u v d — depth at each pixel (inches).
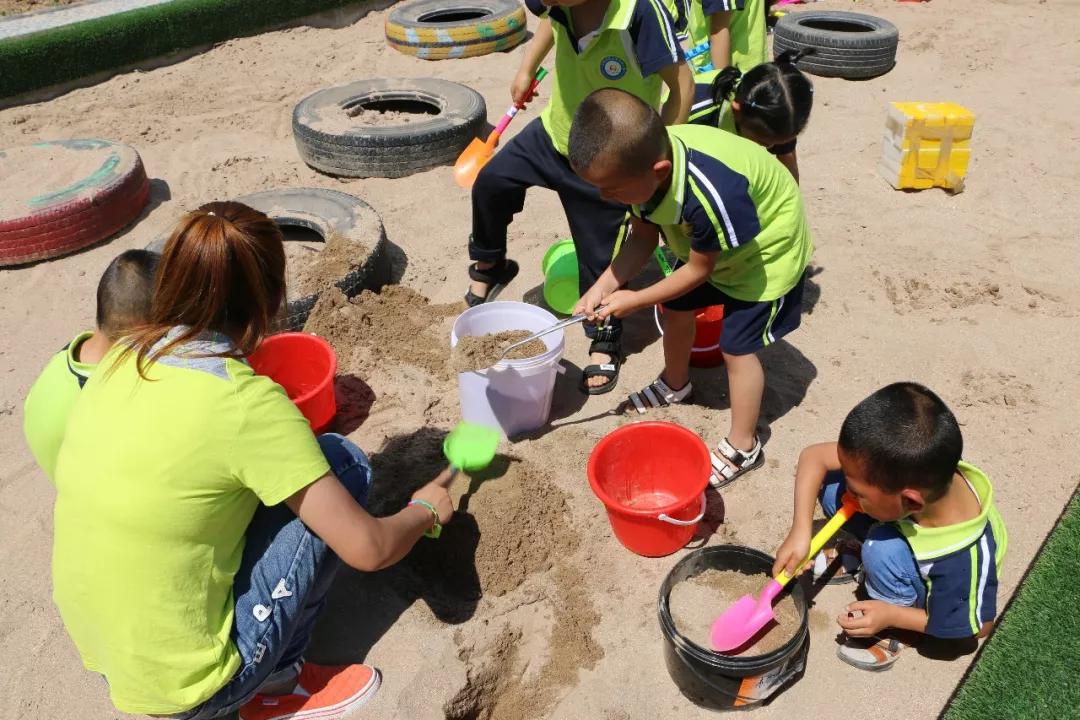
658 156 102.8
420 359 153.9
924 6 320.8
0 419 144.3
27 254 187.2
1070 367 143.9
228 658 82.4
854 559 109.8
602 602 108.9
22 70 264.8
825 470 103.5
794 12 294.2
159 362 77.2
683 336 131.6
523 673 103.3
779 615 102.3
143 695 80.9
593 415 140.7
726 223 107.2
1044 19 304.0
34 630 107.6
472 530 114.1
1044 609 99.1
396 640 103.4
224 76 285.3
